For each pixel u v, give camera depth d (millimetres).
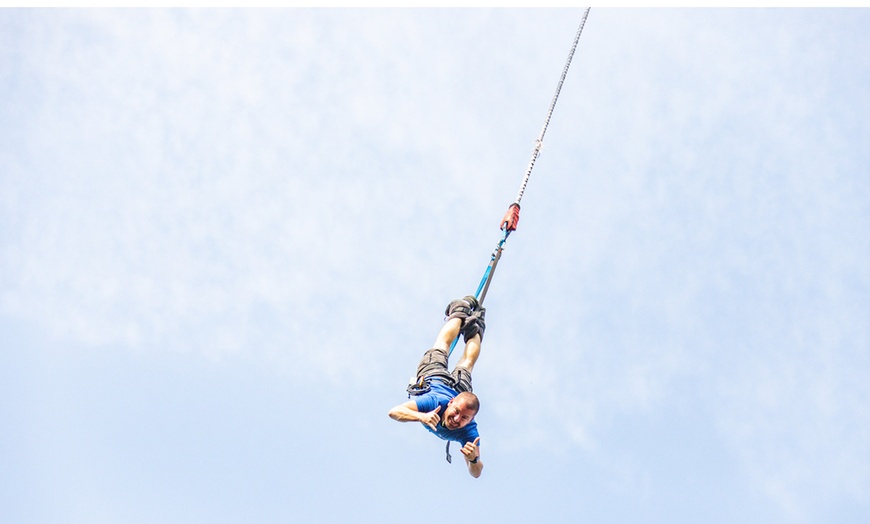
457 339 28469
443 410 26156
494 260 29734
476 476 26906
